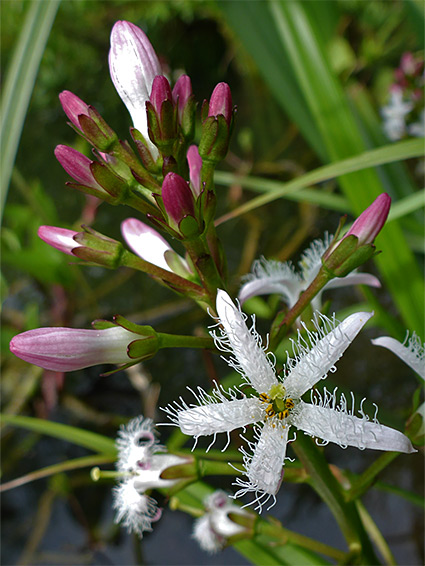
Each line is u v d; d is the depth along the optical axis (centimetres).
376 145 17
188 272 8
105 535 14
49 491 15
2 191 10
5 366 18
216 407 6
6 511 15
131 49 7
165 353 17
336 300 18
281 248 19
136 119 7
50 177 22
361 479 7
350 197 12
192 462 8
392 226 11
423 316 11
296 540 8
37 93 23
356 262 7
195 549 14
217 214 21
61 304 18
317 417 6
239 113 24
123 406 17
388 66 22
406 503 14
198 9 22
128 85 7
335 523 14
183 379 17
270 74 16
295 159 22
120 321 7
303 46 13
